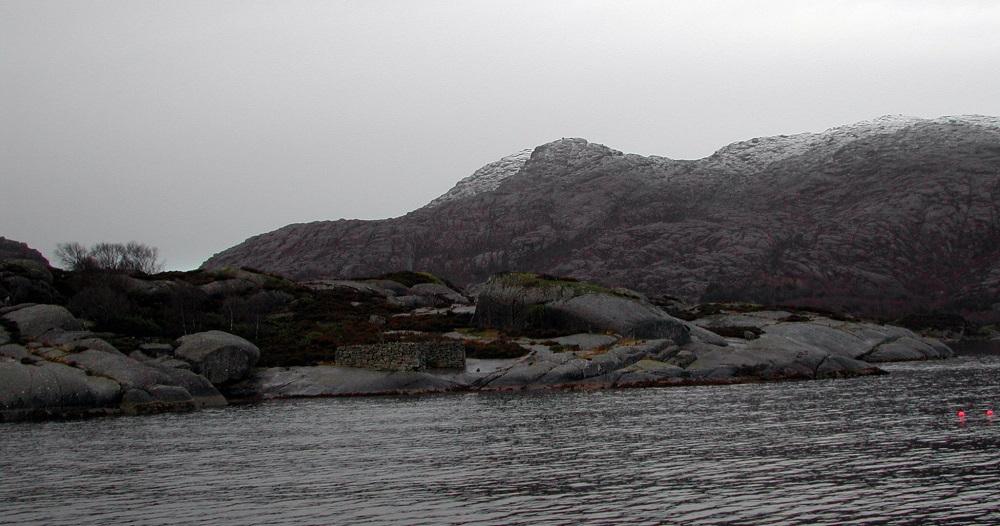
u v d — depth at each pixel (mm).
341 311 108500
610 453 42125
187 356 77812
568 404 64500
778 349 88375
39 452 47531
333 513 31703
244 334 92750
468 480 36750
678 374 81250
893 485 32969
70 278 99438
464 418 57656
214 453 46031
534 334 93062
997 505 29609
